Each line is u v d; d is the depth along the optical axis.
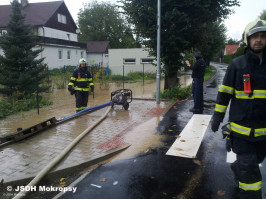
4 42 11.01
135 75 24.05
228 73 2.86
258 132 2.69
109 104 9.70
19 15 11.24
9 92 10.52
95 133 6.10
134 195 3.39
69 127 6.62
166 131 6.30
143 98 11.05
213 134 6.05
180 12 10.27
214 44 31.66
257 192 2.72
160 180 3.80
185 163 4.40
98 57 41.62
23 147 5.11
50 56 29.03
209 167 4.23
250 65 2.69
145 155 4.79
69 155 4.67
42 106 10.01
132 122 7.18
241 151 2.79
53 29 34.56
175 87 11.41
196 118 7.60
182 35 10.63
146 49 11.97
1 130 6.62
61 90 15.27
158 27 9.68
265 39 2.65
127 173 4.05
